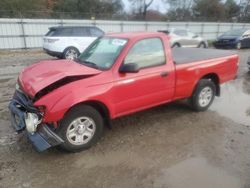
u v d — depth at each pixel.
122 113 4.63
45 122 3.85
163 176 3.71
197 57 5.88
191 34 18.34
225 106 6.59
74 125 4.12
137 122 5.41
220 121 5.59
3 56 16.02
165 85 5.09
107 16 28.48
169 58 5.14
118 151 4.31
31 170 3.78
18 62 13.50
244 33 20.70
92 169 3.83
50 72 4.29
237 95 7.61
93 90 4.11
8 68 11.51
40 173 3.72
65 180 3.58
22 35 20.20
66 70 4.30
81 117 4.15
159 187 3.49
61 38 13.59
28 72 4.56
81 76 4.14
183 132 5.03
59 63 4.82
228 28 32.25
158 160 4.09
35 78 4.19
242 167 3.97
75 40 13.91
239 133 5.05
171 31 17.27
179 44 17.23
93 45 5.31
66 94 3.89
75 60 5.15
